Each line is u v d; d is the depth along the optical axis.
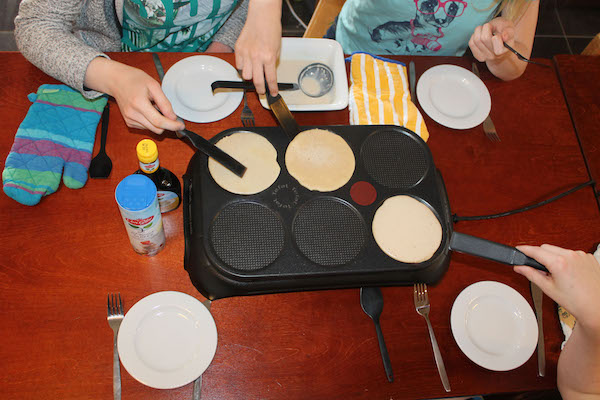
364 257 0.85
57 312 0.85
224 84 1.00
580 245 1.06
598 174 1.14
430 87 1.19
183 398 0.82
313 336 0.90
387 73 1.15
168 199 0.92
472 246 0.83
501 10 1.32
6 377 0.80
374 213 0.89
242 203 0.87
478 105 1.17
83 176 0.96
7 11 2.11
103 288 0.89
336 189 0.91
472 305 0.94
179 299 0.87
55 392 0.80
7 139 0.99
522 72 1.24
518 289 0.99
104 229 0.94
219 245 0.83
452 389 0.88
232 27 1.39
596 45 1.40
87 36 1.24
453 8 1.30
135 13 1.19
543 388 0.91
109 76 0.97
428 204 0.92
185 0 1.18
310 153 0.94
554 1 2.54
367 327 0.92
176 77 1.08
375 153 0.96
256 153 0.93
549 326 0.97
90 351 0.83
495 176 1.11
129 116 0.94
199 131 1.05
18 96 1.04
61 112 1.00
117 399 0.80
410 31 1.39
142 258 0.92
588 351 0.83
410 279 0.89
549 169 1.14
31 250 0.90
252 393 0.84
